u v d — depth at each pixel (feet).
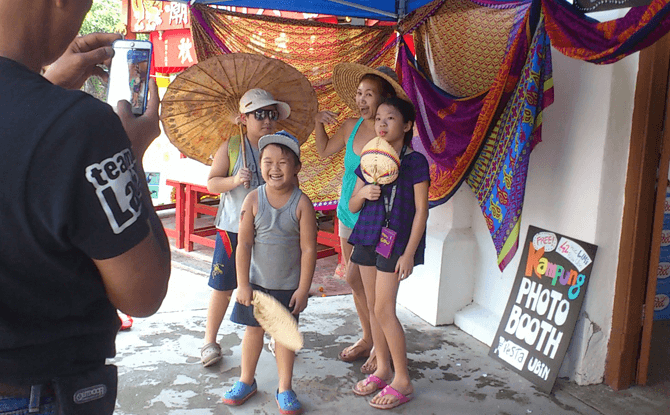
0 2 2.95
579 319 10.23
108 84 3.92
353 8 13.69
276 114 10.28
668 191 13.97
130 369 10.82
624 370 10.21
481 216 13.07
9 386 2.97
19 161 2.65
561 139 10.64
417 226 9.10
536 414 9.41
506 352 11.31
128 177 2.99
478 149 10.82
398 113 9.05
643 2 7.25
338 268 17.98
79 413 3.20
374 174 9.13
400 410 9.48
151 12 24.41
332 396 9.98
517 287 11.57
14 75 2.85
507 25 10.68
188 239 20.72
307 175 13.73
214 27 12.29
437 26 12.55
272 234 8.80
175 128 10.69
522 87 9.52
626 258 9.94
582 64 10.06
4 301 2.88
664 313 14.49
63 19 3.15
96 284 3.19
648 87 9.27
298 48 13.21
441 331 13.01
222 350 11.78
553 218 10.94
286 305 9.05
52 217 2.72
